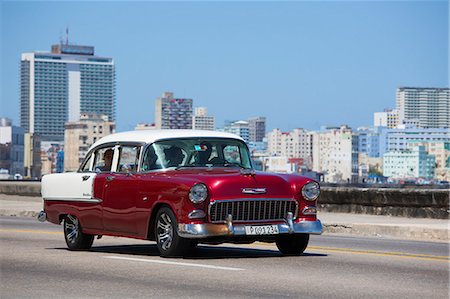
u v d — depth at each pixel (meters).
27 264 14.83
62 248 18.09
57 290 11.83
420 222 25.39
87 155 17.77
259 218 15.16
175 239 15.08
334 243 19.61
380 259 15.49
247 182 15.14
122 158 16.72
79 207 17.41
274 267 14.05
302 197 15.55
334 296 11.12
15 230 24.08
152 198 15.50
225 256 15.81
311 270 13.68
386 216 28.94
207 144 16.45
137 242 19.42
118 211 16.34
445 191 27.14
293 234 15.77
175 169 15.98
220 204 14.90
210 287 11.91
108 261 15.05
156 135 16.45
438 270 13.80
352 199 30.30
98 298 11.12
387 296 11.12
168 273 13.34
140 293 11.45
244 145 16.86
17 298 11.20
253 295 11.20
